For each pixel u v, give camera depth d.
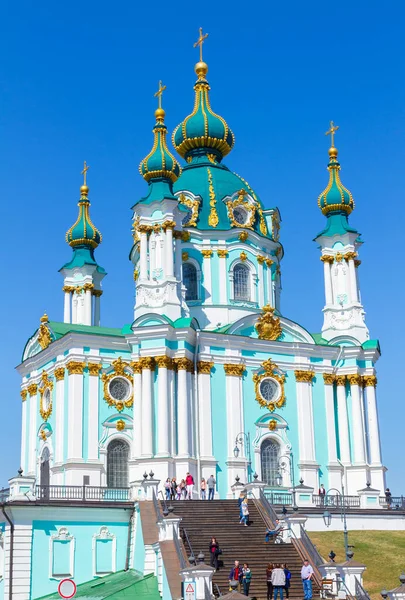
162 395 56.88
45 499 49.72
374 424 64.69
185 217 65.25
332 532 50.91
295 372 63.06
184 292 61.03
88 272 70.94
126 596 40.12
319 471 62.12
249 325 62.16
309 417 62.53
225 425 59.50
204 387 59.19
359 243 68.44
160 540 41.94
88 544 49.09
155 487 48.38
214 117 70.06
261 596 37.69
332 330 66.31
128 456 58.69
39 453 61.47
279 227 69.81
